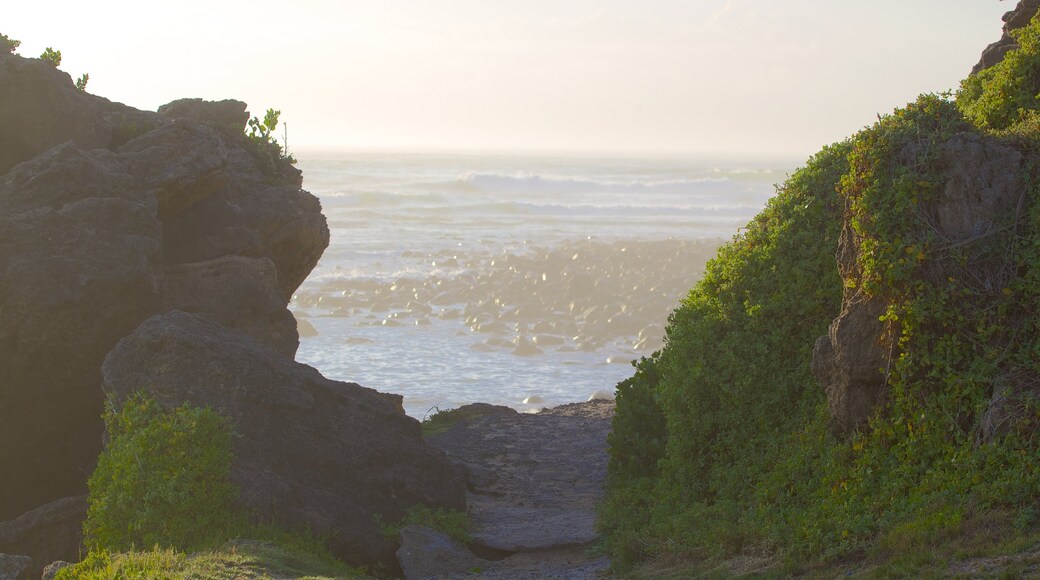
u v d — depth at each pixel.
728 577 9.44
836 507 9.88
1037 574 7.19
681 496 12.91
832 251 12.16
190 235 19.41
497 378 35.22
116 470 12.56
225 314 18.48
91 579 10.06
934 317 9.63
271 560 11.02
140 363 14.57
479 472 17.83
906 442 9.74
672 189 143.88
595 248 70.88
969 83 13.74
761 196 138.38
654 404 16.12
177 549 11.88
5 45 19.03
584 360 38.56
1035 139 10.12
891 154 10.20
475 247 76.25
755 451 12.12
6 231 15.84
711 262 13.63
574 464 19.12
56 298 15.73
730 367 12.42
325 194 114.56
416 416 30.09
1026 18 17.19
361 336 41.84
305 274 23.11
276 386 14.62
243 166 21.53
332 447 14.42
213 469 12.70
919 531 8.58
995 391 9.34
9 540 15.28
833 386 10.73
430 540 13.32
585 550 13.33
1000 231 9.73
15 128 17.73
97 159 17.61
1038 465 8.64
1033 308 9.52
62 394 16.64
